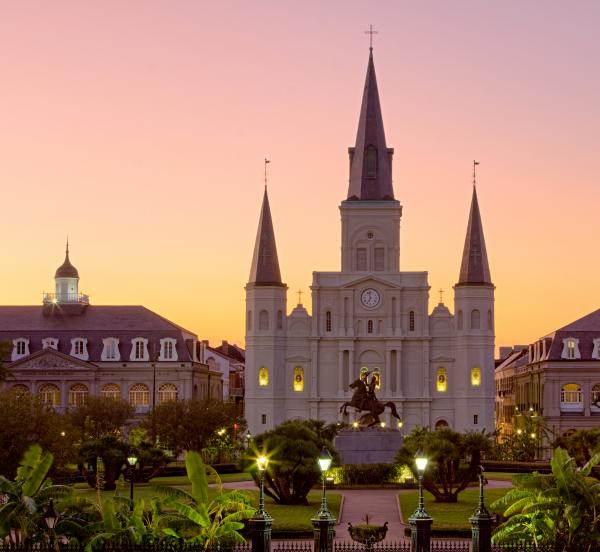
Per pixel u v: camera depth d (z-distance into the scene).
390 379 140.88
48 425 71.94
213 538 42.09
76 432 79.69
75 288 152.00
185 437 112.88
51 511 40.84
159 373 141.62
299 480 67.75
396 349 140.75
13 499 42.94
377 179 144.88
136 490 75.81
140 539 41.28
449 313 141.75
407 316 141.88
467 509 64.56
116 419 121.62
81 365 140.12
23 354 141.88
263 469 43.72
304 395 141.62
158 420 114.19
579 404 137.50
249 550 44.69
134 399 141.38
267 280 141.62
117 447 78.94
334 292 142.62
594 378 137.12
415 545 44.00
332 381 141.62
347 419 140.12
